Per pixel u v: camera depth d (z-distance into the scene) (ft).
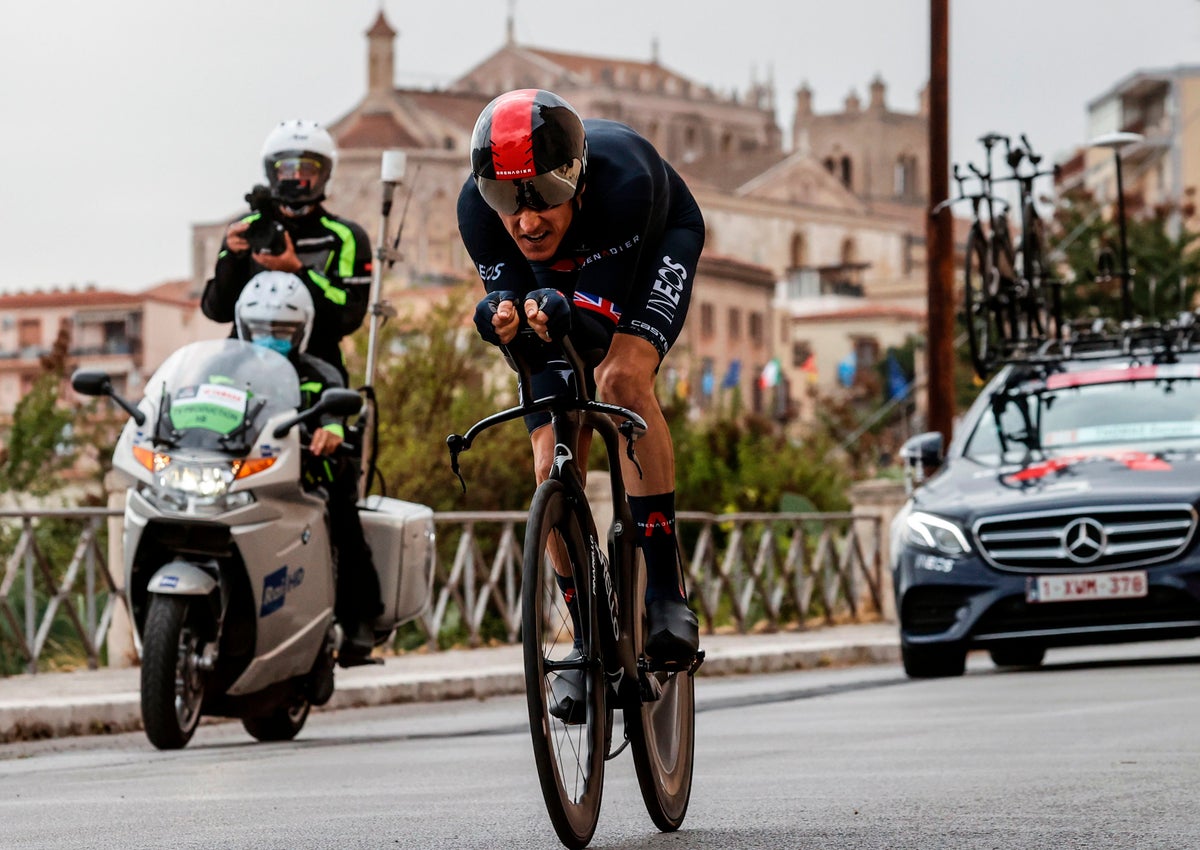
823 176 575.79
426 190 467.93
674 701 22.86
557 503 20.38
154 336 486.79
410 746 36.14
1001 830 21.25
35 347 492.54
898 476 119.24
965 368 182.60
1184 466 51.34
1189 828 21.03
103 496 91.56
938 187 84.12
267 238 40.04
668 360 225.97
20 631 51.70
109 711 41.81
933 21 84.12
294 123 41.01
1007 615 50.98
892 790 25.57
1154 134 405.39
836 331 533.96
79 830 23.39
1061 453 53.78
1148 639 50.88
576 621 20.76
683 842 21.07
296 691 39.04
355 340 92.79
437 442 88.74
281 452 36.86
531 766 30.89
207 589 35.78
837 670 62.03
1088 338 59.47
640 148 22.57
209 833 22.67
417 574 40.24
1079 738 32.40
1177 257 163.94
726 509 102.94
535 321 20.08
